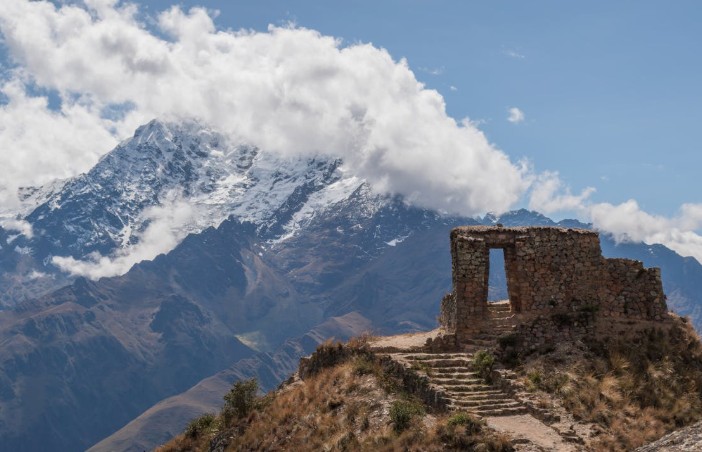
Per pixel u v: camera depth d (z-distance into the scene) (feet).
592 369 169.17
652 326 184.24
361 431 151.53
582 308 185.47
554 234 191.72
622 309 188.24
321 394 174.60
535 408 152.97
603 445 142.31
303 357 212.43
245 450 175.42
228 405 203.72
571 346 175.11
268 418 181.06
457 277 187.42
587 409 154.92
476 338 183.62
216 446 189.98
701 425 129.70
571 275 190.19
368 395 164.14
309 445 156.76
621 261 190.80
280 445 166.71
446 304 205.46
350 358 185.06
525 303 188.85
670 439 127.54
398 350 181.57
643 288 189.26
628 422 153.38
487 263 188.75
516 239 191.72
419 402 157.17
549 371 167.43
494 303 205.87
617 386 163.12
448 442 136.77
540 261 190.29
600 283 190.08
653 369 171.32
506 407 154.92
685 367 174.81
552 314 184.55
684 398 164.45
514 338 177.99
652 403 161.58
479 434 137.49
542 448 134.72
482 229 193.16
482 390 161.68
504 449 133.49
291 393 188.14
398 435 143.33
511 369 170.40
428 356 174.91
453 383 163.22
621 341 179.22
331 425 158.81
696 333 187.32
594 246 191.52
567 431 144.97
